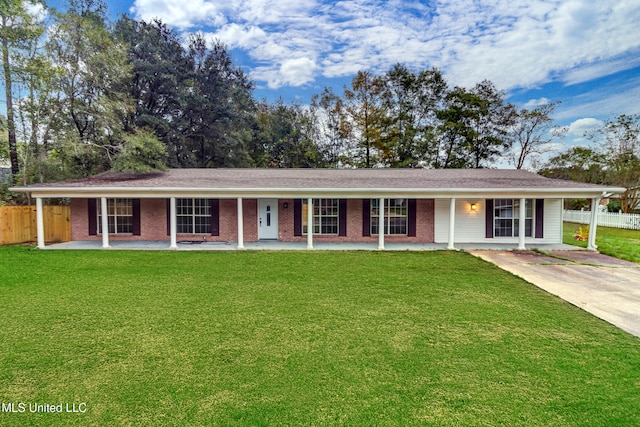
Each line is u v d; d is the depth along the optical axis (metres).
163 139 22.55
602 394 3.28
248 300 6.13
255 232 13.45
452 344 4.39
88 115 16.66
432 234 13.23
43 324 4.96
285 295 6.45
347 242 13.09
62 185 11.66
